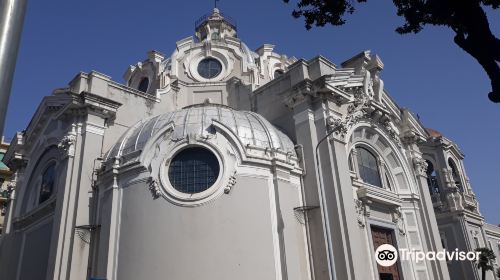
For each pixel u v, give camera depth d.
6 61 4.07
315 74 22.98
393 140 27.05
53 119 24.92
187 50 32.41
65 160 21.50
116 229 18.81
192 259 17.36
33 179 26.44
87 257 19.44
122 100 24.56
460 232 35.81
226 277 17.19
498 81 7.35
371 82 26.70
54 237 20.00
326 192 20.61
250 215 18.44
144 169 19.25
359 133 24.88
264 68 34.72
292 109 23.25
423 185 27.78
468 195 39.03
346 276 18.61
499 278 35.47
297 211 20.12
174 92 28.62
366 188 22.34
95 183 20.92
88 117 22.09
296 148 21.84
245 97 27.86
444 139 39.84
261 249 18.09
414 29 10.40
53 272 19.00
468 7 7.79
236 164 19.08
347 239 19.30
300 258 19.38
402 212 25.94
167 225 18.00
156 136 19.66
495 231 42.84
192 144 19.34
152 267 17.45
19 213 26.11
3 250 25.86
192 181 18.97
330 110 22.17
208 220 17.95
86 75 23.30
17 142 28.50
